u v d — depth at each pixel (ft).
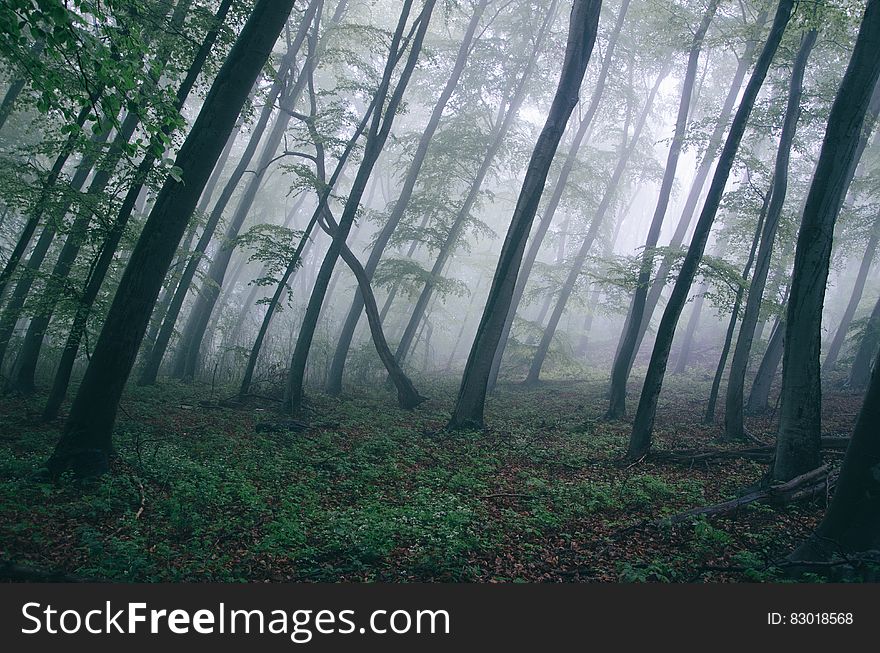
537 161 46.09
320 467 33.60
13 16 17.92
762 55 36.91
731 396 46.34
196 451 34.04
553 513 27.40
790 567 20.75
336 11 81.35
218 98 27.63
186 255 59.31
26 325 72.69
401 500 28.48
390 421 50.42
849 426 47.50
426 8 53.72
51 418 36.47
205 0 39.60
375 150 53.47
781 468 29.58
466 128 77.36
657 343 38.55
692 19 67.36
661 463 37.93
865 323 73.46
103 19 20.21
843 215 72.18
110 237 33.30
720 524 26.30
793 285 28.96
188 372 67.21
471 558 21.53
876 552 19.01
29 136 67.97
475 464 36.60
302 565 20.12
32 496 23.65
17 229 75.31
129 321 27.35
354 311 67.87
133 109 20.76
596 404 68.44
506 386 89.45
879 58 26.37
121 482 26.27
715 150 62.90
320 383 75.56
